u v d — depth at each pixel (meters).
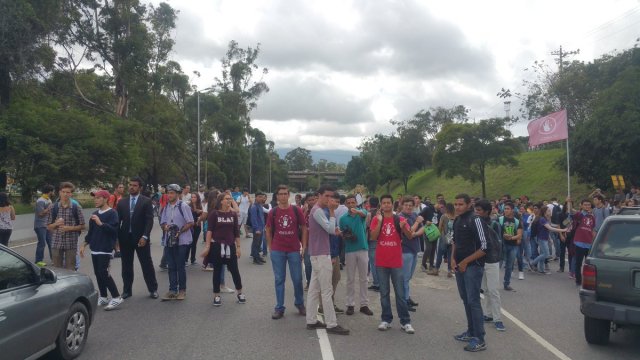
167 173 51.44
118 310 7.88
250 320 7.35
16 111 26.28
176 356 5.73
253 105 70.88
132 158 31.50
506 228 10.27
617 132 25.08
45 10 27.78
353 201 7.89
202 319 7.38
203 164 59.44
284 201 7.63
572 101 36.53
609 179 26.73
